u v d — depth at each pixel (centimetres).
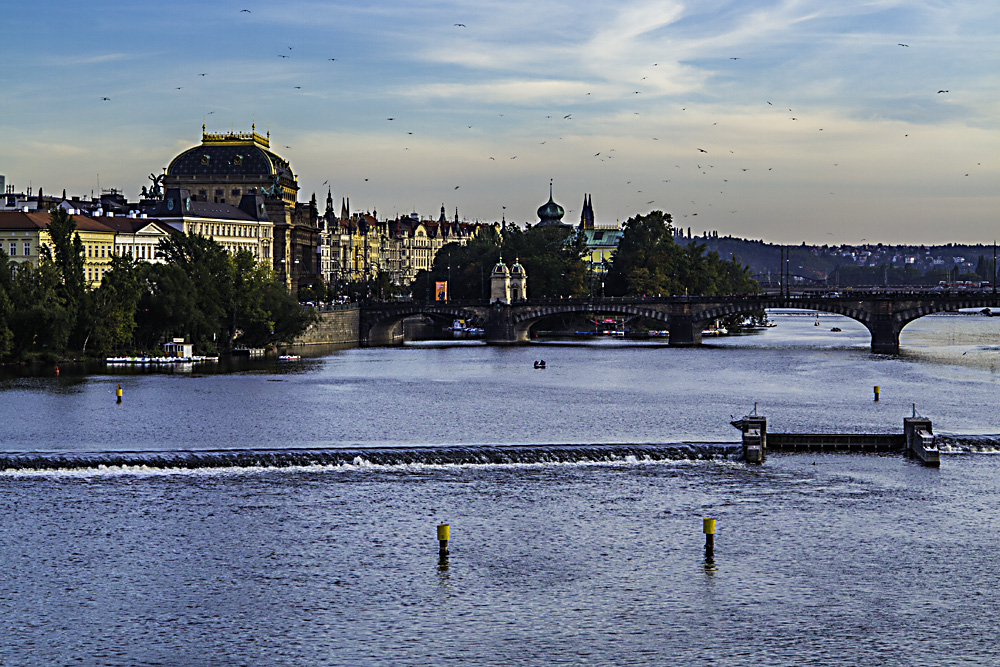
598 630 10525
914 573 11944
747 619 10775
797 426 19975
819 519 13700
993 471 16038
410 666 9806
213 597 11231
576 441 18475
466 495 14662
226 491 14750
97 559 12238
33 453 16000
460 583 11594
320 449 16512
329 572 11888
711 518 12794
